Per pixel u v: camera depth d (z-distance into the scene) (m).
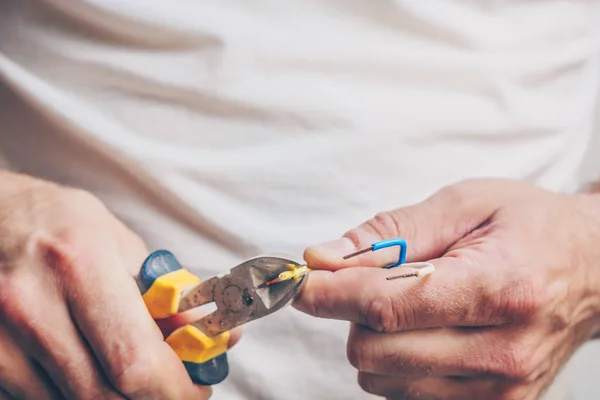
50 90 0.35
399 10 0.36
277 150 0.36
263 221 0.36
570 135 0.42
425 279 0.29
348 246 0.30
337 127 0.36
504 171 0.39
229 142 0.35
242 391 0.36
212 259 0.36
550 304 0.30
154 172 0.35
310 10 0.35
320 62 0.35
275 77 0.35
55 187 0.33
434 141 0.37
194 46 0.34
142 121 0.35
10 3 0.35
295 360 0.37
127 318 0.28
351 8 0.36
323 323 0.36
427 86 0.37
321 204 0.36
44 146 0.35
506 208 0.33
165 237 0.36
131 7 0.34
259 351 0.36
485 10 0.38
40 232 0.30
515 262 0.30
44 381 0.30
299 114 0.35
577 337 0.34
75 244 0.29
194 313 0.30
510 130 0.39
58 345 0.28
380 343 0.30
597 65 0.43
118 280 0.29
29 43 0.35
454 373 0.30
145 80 0.35
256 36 0.34
